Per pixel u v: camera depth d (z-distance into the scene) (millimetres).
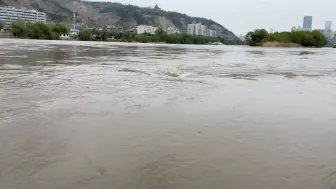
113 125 5918
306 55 39906
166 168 4148
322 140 5480
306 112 7469
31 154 4465
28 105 7168
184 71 15367
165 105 7684
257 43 96125
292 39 93188
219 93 9531
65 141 5016
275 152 4836
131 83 11031
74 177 3830
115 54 29375
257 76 14398
